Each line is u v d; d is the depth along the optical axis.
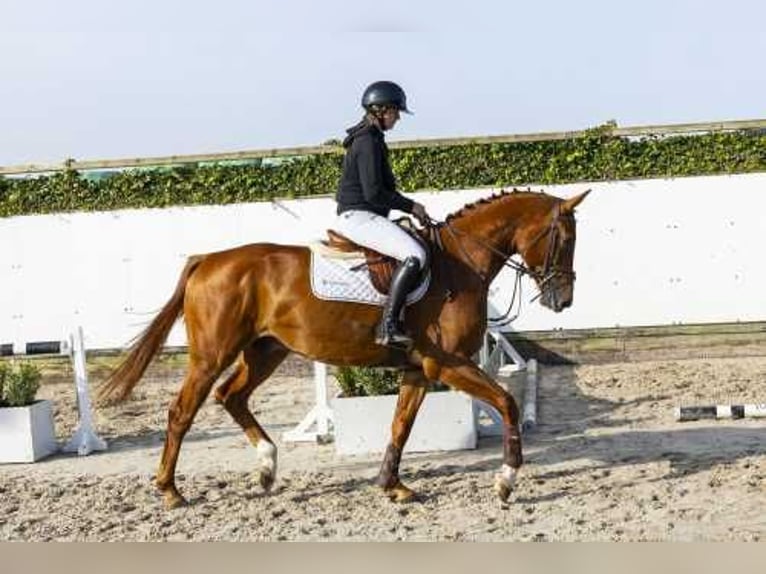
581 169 16.69
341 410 10.98
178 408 9.16
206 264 9.25
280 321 9.05
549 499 9.04
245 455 11.36
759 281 16.47
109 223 17.33
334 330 8.98
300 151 17.14
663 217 16.58
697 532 7.93
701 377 14.87
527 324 16.80
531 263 9.38
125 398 9.30
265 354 9.65
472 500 9.11
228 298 9.04
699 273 16.56
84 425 11.94
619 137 16.58
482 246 9.23
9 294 17.47
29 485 10.44
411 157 16.94
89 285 17.39
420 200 16.95
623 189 16.62
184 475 10.52
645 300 16.66
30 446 11.46
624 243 16.66
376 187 8.76
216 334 9.04
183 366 17.19
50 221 17.36
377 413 10.94
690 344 16.61
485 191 16.83
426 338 8.96
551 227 9.24
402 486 9.19
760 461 9.98
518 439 8.87
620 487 9.30
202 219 17.28
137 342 9.27
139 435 12.85
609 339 16.69
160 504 9.45
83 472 10.96
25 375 11.75
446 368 8.95
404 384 9.28
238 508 9.19
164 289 17.36
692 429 11.60
